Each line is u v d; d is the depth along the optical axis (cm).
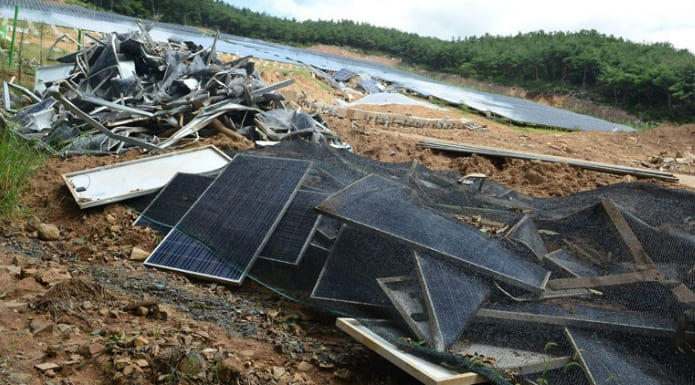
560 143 1677
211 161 756
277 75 2383
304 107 1800
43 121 880
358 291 438
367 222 444
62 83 920
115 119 898
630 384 342
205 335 408
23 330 382
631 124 4122
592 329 376
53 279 473
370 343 381
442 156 1266
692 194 483
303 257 500
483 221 523
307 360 399
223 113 996
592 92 6788
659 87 5644
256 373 366
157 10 9175
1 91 1080
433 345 371
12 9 2720
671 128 2038
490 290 403
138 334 392
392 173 657
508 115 2728
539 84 7556
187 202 617
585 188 1040
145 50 1072
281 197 556
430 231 435
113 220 622
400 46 11262
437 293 394
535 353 375
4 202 635
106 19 3762
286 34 11269
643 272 390
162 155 748
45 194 680
